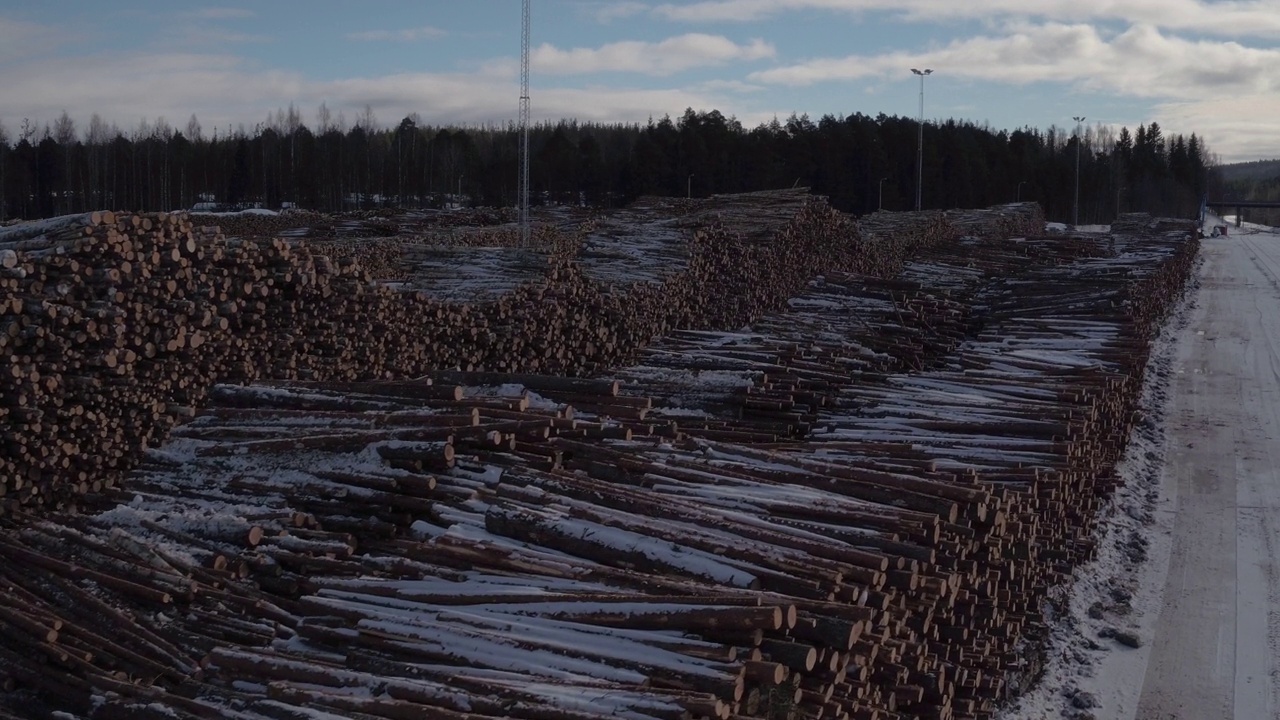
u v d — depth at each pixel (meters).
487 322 12.62
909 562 7.21
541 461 8.15
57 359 7.92
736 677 5.45
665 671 5.59
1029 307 21.36
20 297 7.85
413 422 8.42
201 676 6.12
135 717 5.73
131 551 7.12
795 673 5.86
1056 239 35.94
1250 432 18.19
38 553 7.07
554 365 13.65
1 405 7.66
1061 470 10.49
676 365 14.15
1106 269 26.59
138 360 8.66
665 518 7.40
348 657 6.07
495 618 6.21
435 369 11.23
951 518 8.06
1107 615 10.77
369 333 10.83
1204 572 11.91
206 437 8.73
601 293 14.79
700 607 5.88
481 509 7.47
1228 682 9.38
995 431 11.42
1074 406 12.57
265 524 7.48
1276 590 11.40
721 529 7.27
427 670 5.79
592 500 7.59
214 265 9.45
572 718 5.18
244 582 7.04
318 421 8.69
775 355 14.10
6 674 6.24
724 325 18.25
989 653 8.75
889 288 20.77
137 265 8.59
